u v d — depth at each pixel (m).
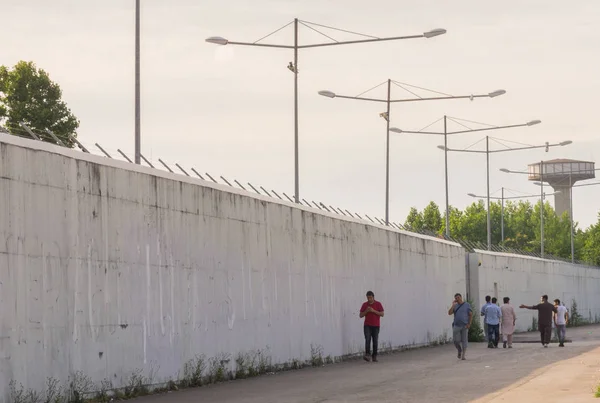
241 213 30.27
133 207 24.19
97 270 22.55
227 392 24.48
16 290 19.66
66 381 21.12
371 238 43.25
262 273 31.61
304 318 34.97
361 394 23.17
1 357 19.05
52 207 20.98
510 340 48.94
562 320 49.34
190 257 26.97
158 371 24.98
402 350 46.88
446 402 20.56
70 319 21.42
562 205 146.50
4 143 19.53
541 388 22.66
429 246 53.00
